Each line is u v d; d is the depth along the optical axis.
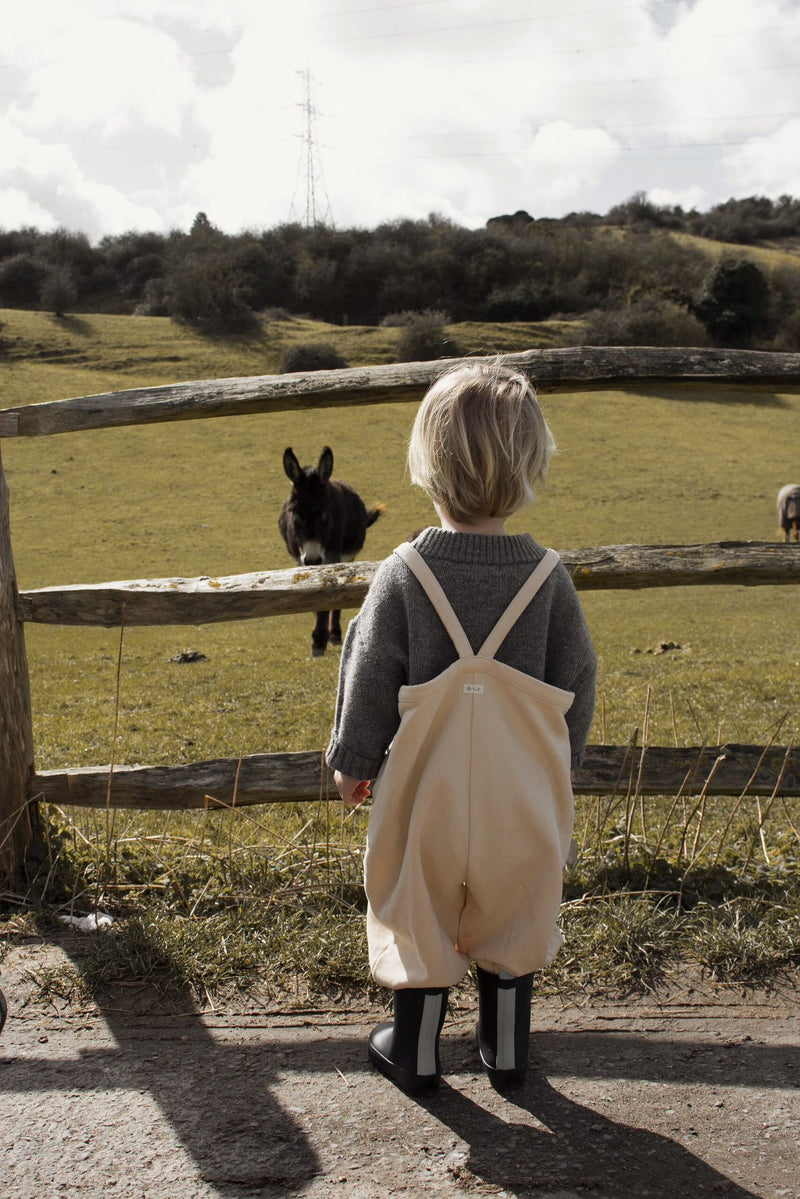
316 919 2.58
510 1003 1.85
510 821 1.69
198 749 7.69
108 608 2.90
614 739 7.51
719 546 2.89
